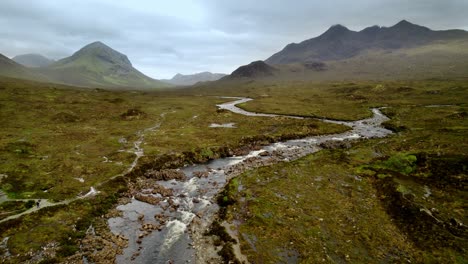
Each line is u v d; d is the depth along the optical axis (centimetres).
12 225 2708
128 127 7619
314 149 5688
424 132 6103
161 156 5009
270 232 2617
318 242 2442
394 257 2206
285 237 2533
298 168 4334
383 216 2841
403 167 3950
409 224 2625
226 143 6009
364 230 2591
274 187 3622
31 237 2562
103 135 6538
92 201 3309
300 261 2216
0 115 7644
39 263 2231
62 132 6550
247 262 2227
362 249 2325
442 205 2858
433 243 2306
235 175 4331
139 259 2359
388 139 5866
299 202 3184
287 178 3931
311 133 7075
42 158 4681
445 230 2441
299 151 5534
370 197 3272
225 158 5331
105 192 3575
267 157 5194
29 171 4069
